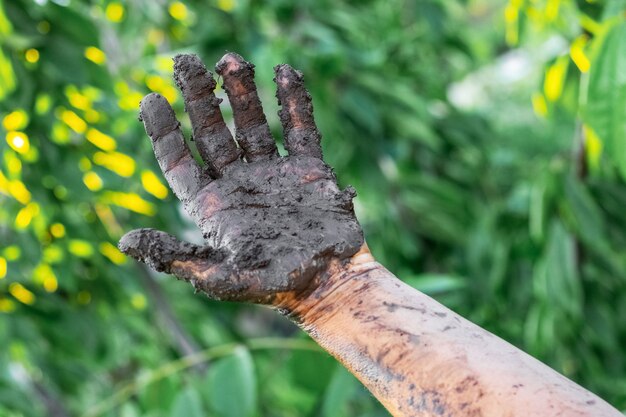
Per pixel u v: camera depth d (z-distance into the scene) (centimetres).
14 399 137
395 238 183
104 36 154
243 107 71
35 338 138
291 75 72
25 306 138
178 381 125
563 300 146
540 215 144
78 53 124
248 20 164
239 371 113
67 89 127
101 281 148
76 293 145
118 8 153
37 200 125
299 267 64
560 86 117
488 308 172
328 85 168
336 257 65
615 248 157
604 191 147
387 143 179
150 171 133
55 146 126
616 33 95
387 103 177
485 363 59
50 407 152
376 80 173
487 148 204
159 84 145
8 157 120
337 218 67
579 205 140
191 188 69
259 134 71
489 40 312
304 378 124
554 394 57
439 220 185
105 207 144
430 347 61
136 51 166
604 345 157
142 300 154
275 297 65
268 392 149
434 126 195
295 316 65
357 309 64
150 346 164
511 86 327
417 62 202
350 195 68
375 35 190
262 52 154
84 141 130
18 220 128
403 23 199
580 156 140
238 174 69
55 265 137
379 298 64
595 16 122
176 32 172
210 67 162
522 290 176
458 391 59
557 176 142
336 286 65
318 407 134
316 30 163
